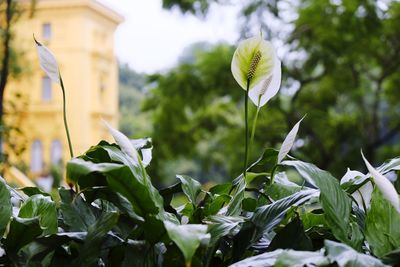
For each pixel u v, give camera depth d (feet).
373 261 2.41
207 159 34.65
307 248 2.85
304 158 31.53
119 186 2.78
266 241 3.24
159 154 31.94
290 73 30.04
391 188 2.64
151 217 2.80
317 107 31.73
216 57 30.30
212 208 3.36
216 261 3.19
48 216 3.23
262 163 3.84
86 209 3.27
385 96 33.01
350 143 32.50
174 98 30.99
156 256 3.03
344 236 2.85
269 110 28.14
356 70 31.50
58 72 3.45
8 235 2.94
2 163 13.92
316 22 28.30
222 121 33.65
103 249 2.97
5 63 12.26
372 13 27.48
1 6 12.95
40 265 2.95
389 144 33.88
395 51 30.32
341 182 3.85
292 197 3.10
